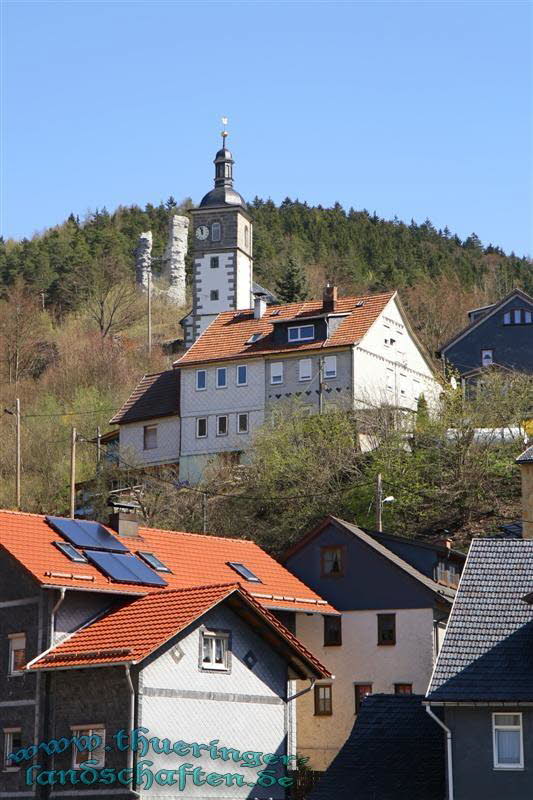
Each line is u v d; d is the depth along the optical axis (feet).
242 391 318.86
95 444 337.93
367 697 154.30
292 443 275.18
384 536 205.16
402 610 192.54
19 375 467.52
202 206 473.67
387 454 257.75
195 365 324.60
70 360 457.27
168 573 169.58
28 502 307.58
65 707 150.92
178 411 325.42
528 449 234.99
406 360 329.72
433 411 280.92
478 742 133.59
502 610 142.41
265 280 650.43
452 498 249.96
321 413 287.69
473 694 132.98
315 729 193.88
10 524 163.12
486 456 255.50
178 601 152.25
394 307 327.06
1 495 311.06
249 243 482.69
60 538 165.27
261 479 264.72
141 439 331.36
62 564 158.20
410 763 143.13
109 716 147.13
